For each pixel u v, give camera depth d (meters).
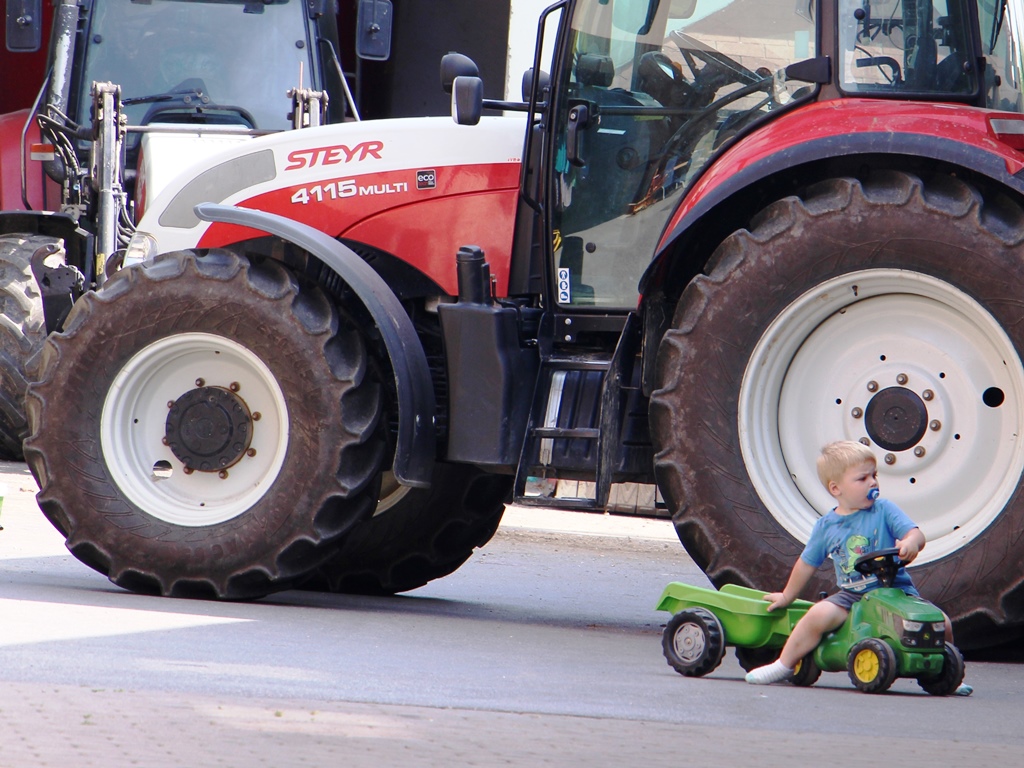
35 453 20.89
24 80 46.81
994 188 17.30
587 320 20.16
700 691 14.07
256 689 12.65
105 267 30.42
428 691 13.10
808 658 14.84
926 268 17.12
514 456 19.55
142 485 20.72
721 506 17.81
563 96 20.47
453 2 53.56
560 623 20.70
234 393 20.62
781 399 18.02
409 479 19.44
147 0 36.62
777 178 18.39
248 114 36.16
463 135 22.09
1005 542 16.64
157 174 32.75
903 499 17.39
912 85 18.44
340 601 22.56
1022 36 19.00
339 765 9.85
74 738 10.31
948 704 13.91
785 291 17.69
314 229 20.50
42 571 23.11
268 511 20.03
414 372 19.73
